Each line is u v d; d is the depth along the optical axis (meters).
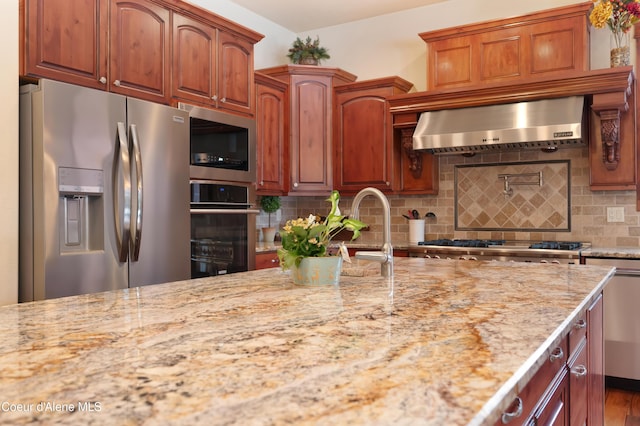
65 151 2.40
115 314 1.23
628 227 3.67
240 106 3.71
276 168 4.29
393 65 4.74
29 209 2.37
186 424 0.58
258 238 4.67
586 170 3.83
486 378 0.73
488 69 3.94
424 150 4.17
